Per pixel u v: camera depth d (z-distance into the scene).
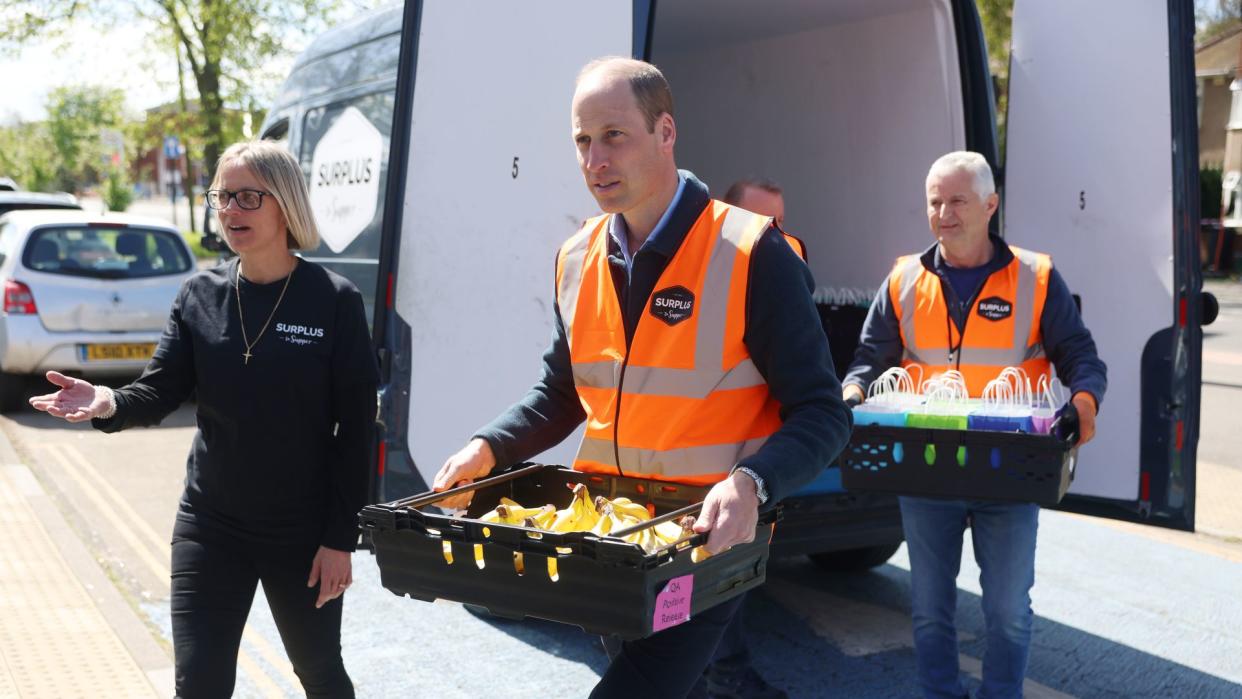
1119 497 4.15
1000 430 2.93
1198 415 3.99
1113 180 4.12
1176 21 3.93
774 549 3.76
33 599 4.38
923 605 3.19
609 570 1.65
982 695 3.16
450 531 1.80
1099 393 3.09
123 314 8.73
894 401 3.18
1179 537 5.50
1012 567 3.09
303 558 2.48
